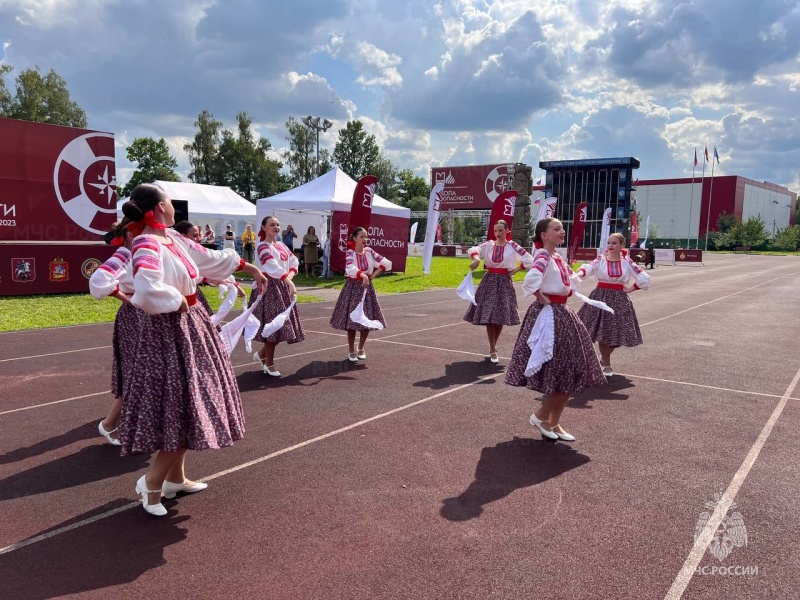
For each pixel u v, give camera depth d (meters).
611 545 3.03
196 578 2.72
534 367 4.32
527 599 2.57
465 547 3.00
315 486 3.71
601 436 4.71
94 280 4.04
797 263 39.97
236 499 3.54
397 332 9.55
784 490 3.71
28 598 2.56
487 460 4.17
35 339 8.45
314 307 12.37
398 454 4.27
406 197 73.75
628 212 46.12
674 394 6.00
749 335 9.63
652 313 12.40
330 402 5.54
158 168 61.16
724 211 77.56
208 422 3.13
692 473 3.97
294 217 25.62
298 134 60.94
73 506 3.44
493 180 45.00
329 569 2.80
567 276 4.46
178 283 3.17
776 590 2.65
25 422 4.92
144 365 3.10
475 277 20.41
